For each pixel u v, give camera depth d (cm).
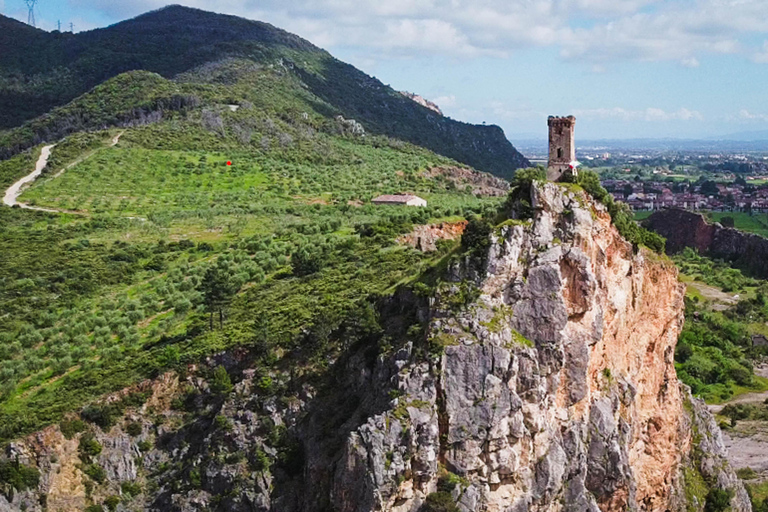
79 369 9288
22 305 11169
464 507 5947
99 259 13088
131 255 13275
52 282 12069
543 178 7344
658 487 8181
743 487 9394
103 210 16425
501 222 7112
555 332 6581
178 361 8500
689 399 9750
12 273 12375
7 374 9225
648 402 8162
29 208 16262
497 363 6253
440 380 6222
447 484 6016
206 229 15038
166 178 18888
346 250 11444
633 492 7156
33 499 7469
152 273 12519
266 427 7275
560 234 6962
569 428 6700
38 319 10731
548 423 6519
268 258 12075
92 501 7569
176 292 11331
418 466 5988
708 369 15138
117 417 8138
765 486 10519
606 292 7169
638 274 7919
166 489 7494
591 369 7031
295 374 7600
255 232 14462
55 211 16212
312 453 6725
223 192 18212
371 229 12438
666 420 8462
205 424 7862
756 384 14962
